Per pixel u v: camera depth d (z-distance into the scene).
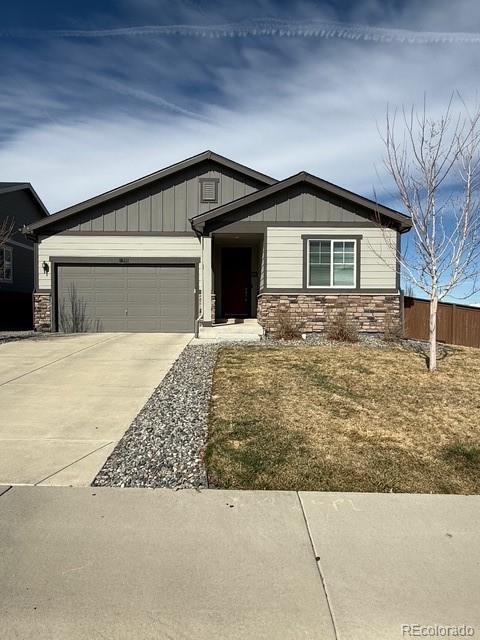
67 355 10.12
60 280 15.23
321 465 4.23
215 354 9.88
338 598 2.53
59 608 2.44
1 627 2.31
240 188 15.73
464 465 4.29
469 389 6.98
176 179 15.54
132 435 5.07
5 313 20.05
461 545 3.04
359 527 3.24
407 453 4.54
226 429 5.11
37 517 3.34
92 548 2.97
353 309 13.61
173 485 3.88
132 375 8.05
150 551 2.94
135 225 15.35
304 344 11.64
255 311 16.78
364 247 13.65
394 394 6.65
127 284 15.33
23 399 6.51
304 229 13.63
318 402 6.18
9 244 20.95
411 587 2.62
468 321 12.73
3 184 21.56
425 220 8.26
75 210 14.97
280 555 2.91
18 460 4.37
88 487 3.83
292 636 2.27
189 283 15.42
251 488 3.83
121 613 2.41
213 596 2.54
